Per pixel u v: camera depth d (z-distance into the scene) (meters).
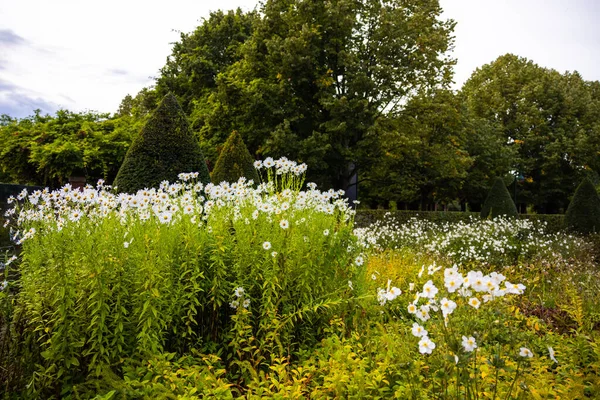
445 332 2.00
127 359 2.44
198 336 2.96
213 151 15.81
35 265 2.63
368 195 23.30
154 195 3.35
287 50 13.60
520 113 24.61
